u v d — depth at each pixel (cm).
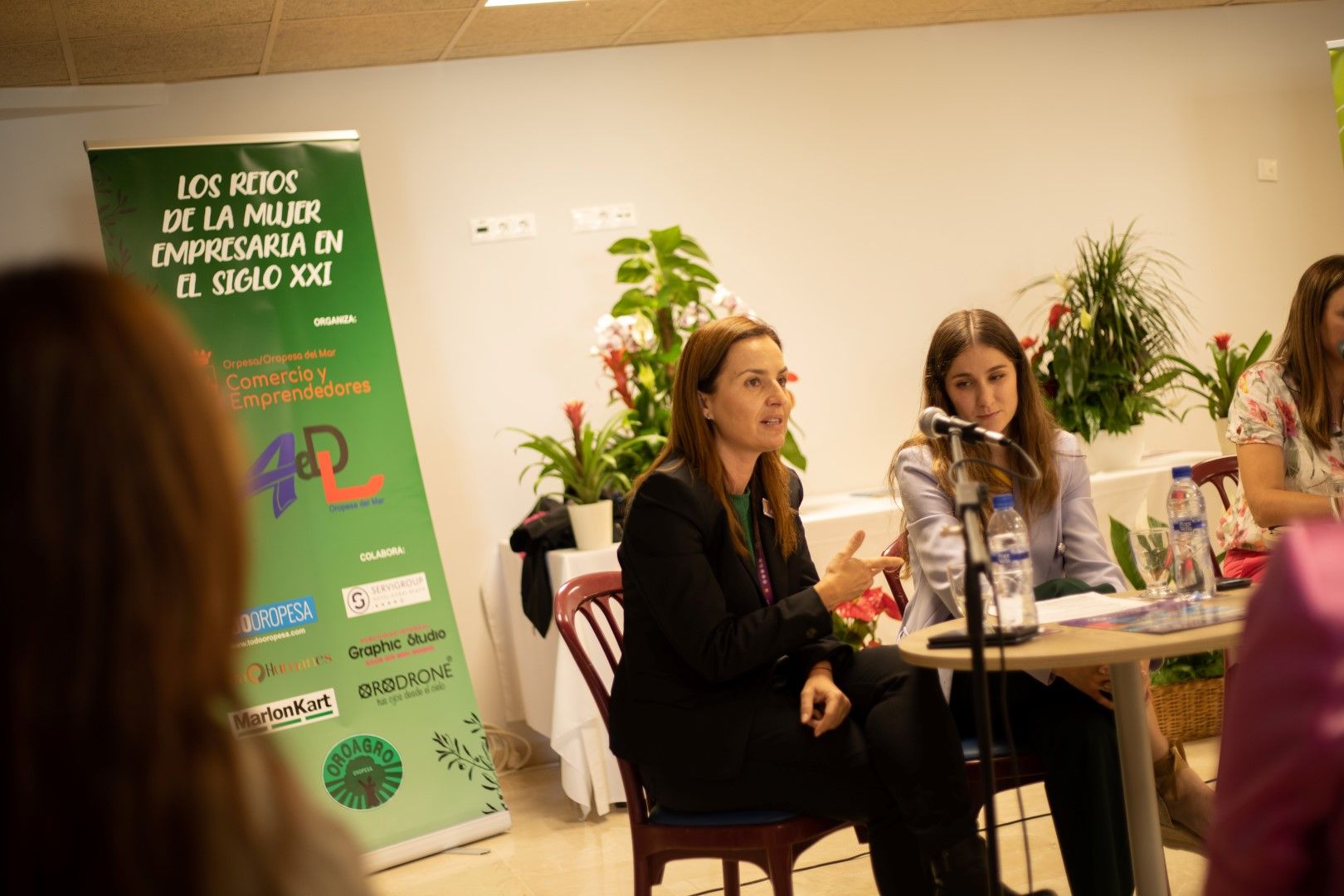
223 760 65
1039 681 239
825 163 529
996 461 262
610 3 445
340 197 425
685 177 512
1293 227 598
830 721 216
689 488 231
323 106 472
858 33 533
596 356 468
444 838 394
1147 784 204
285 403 406
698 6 463
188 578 63
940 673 251
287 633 392
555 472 490
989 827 160
